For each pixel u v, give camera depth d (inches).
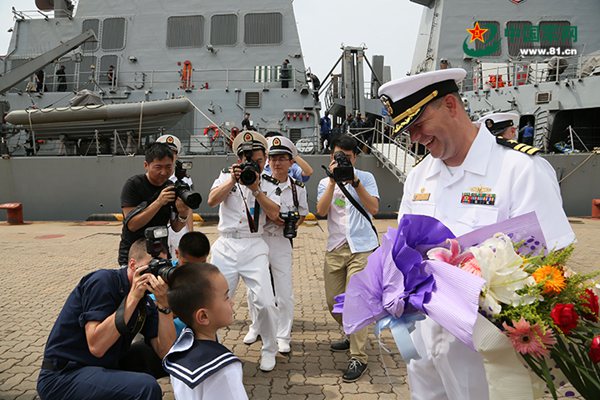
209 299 80.0
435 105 73.7
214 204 149.4
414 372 83.3
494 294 59.6
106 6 583.8
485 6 581.6
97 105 496.7
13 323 191.2
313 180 502.0
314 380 140.0
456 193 77.7
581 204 489.4
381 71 671.1
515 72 526.9
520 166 71.4
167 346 107.1
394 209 507.8
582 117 519.8
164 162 141.2
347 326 72.0
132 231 138.2
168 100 495.5
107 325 90.4
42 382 95.3
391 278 67.4
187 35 562.6
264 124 524.4
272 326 145.3
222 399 75.3
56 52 514.3
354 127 527.2
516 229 65.9
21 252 345.4
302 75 547.8
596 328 61.9
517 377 60.4
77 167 513.0
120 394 91.2
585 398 61.7
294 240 397.1
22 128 534.0
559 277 59.4
